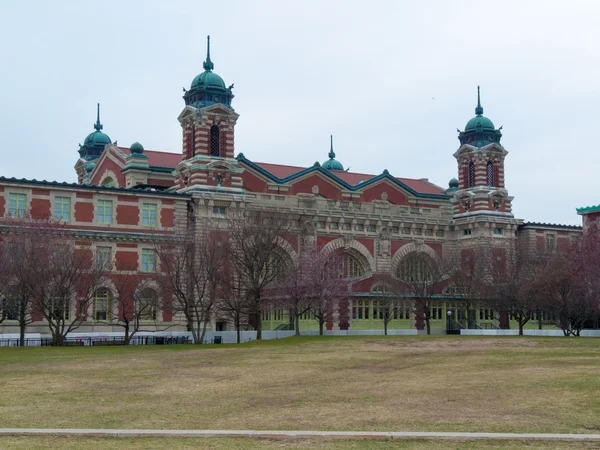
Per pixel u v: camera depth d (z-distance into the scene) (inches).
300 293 3858.3
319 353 2524.6
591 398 1393.9
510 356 2225.6
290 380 1759.4
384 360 2210.9
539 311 4392.2
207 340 3944.4
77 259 3422.7
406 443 1056.8
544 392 1472.7
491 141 5364.2
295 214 4611.2
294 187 4938.5
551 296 3981.3
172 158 5137.8
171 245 3705.7
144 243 4045.3
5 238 3412.9
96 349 2935.5
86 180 5620.1
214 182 4343.0
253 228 3708.2
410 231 5088.6
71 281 3260.3
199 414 1299.2
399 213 5128.0
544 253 4729.3
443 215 5305.1
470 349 2541.8
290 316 4362.7
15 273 3147.1
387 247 4963.1
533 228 5295.3
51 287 3321.9
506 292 4399.6
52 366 2130.9
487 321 5014.8
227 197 4311.0
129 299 3782.0
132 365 2154.3
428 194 5536.4
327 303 3976.4
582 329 4434.1
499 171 5334.6
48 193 3855.8
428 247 5157.5
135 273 3946.9
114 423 1218.0
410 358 2255.2
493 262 4724.4
